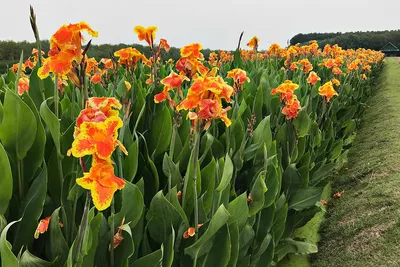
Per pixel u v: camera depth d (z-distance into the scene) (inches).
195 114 63.8
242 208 79.0
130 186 58.3
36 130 59.6
